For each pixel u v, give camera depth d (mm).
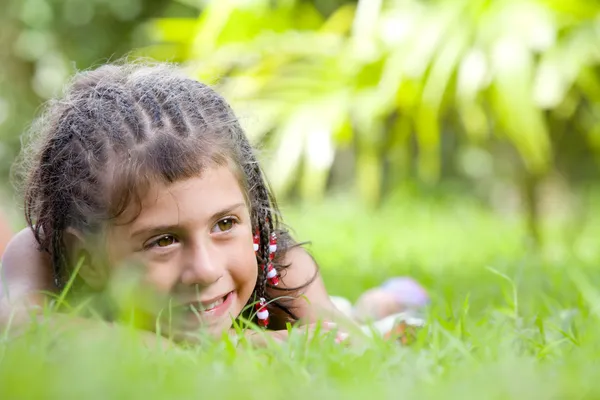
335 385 1621
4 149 10180
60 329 1969
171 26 6492
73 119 2432
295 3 6527
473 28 5461
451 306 2725
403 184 9594
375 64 5887
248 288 2338
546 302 2887
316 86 6078
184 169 2219
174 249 2219
